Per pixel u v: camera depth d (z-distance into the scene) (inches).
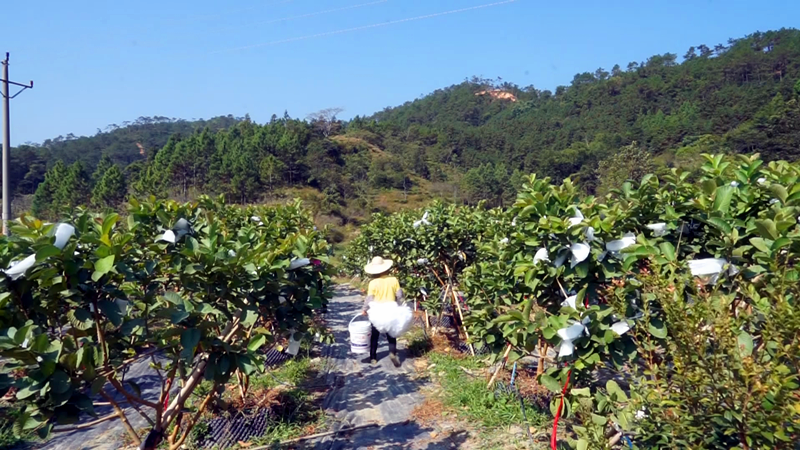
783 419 81.4
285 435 203.3
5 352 100.5
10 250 114.4
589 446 109.3
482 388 237.5
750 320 105.2
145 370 285.4
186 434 151.2
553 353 234.2
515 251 174.9
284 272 156.2
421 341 333.4
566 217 149.7
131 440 199.0
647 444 107.0
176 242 153.3
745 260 135.4
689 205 159.0
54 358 105.4
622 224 162.7
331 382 268.4
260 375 264.5
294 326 174.6
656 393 99.0
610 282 150.6
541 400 215.0
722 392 88.1
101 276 116.0
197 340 123.6
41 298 119.8
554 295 162.4
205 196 284.4
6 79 581.9
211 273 136.1
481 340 216.1
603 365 135.0
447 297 359.9
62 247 112.0
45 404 107.6
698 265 132.5
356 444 199.0
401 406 235.9
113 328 133.7
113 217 117.0
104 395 129.4
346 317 469.4
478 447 190.2
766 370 85.6
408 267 363.3
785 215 125.6
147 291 135.5
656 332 120.2
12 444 195.6
